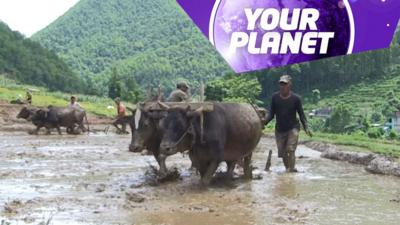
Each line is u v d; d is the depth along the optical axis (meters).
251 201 9.36
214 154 10.83
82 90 125.19
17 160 15.98
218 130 10.88
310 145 22.31
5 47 116.88
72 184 11.18
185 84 12.95
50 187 10.76
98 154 18.06
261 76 92.69
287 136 13.70
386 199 9.59
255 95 64.31
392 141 23.73
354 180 12.03
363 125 43.22
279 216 8.08
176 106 10.94
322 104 86.19
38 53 130.88
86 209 8.52
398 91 81.69
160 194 10.00
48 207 8.63
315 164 15.40
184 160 15.77
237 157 11.86
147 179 11.68
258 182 11.70
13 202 8.97
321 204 9.09
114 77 103.38
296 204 9.09
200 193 10.16
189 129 10.44
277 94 13.73
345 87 91.25
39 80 115.25
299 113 13.67
